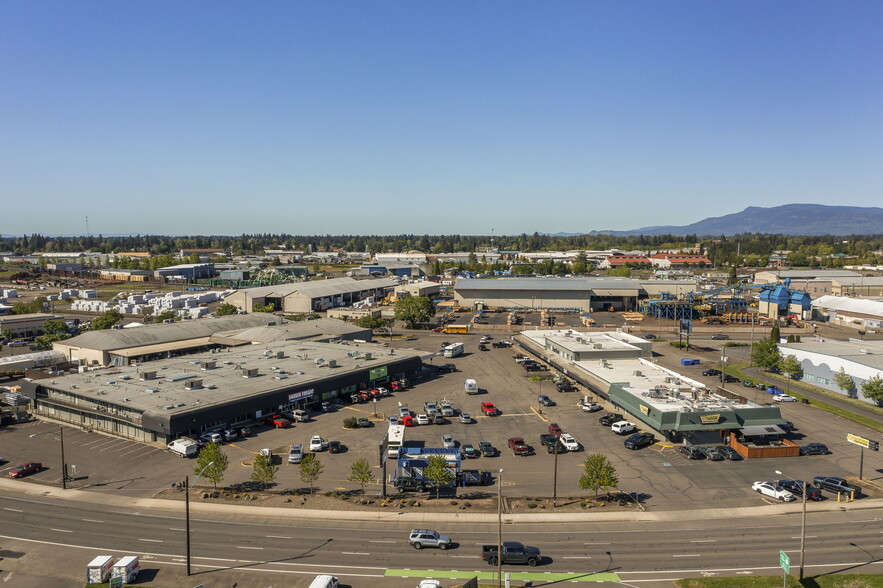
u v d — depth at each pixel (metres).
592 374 106.56
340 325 154.88
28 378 113.38
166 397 86.69
